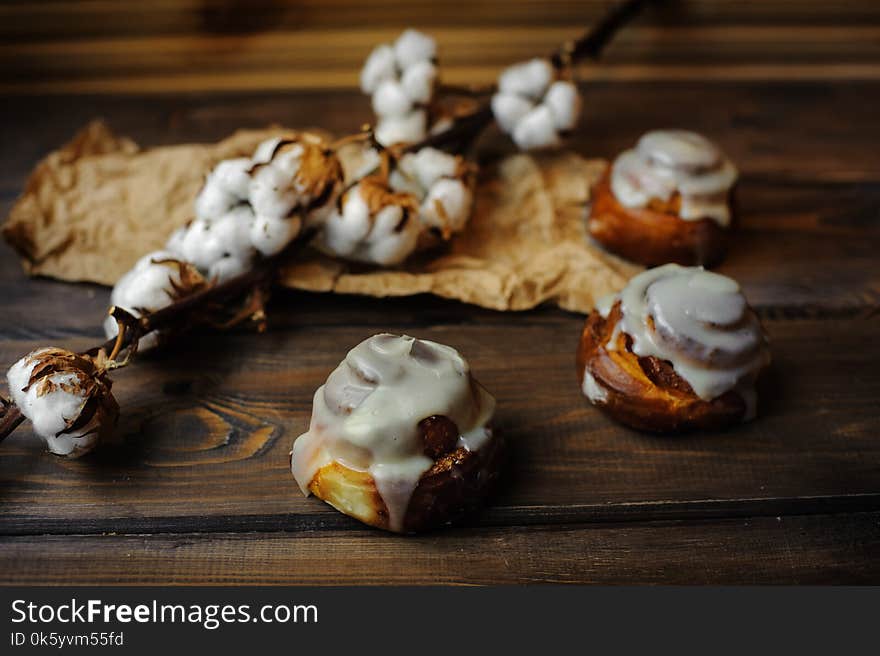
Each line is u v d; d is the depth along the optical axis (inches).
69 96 29.0
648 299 21.4
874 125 29.2
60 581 19.5
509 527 20.3
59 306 23.8
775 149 28.4
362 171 25.7
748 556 20.2
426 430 19.6
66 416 19.7
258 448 21.3
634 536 20.3
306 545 20.0
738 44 31.6
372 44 31.0
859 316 24.3
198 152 26.4
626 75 30.6
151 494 20.5
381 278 23.8
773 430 21.9
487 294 23.8
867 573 20.1
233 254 22.3
